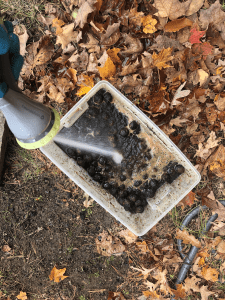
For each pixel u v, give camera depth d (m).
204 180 1.92
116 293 1.98
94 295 2.01
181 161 1.63
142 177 1.71
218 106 1.76
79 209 1.97
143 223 1.66
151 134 1.66
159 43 1.68
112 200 1.68
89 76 1.76
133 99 1.84
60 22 1.72
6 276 1.97
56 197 1.96
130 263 1.97
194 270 1.90
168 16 1.65
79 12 1.61
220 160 1.82
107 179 1.71
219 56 1.75
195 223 1.95
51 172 1.94
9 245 1.96
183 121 1.79
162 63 1.67
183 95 1.68
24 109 0.75
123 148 1.70
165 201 1.65
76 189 1.95
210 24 1.67
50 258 1.99
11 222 1.96
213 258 1.96
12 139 1.90
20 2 1.82
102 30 1.68
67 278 2.00
